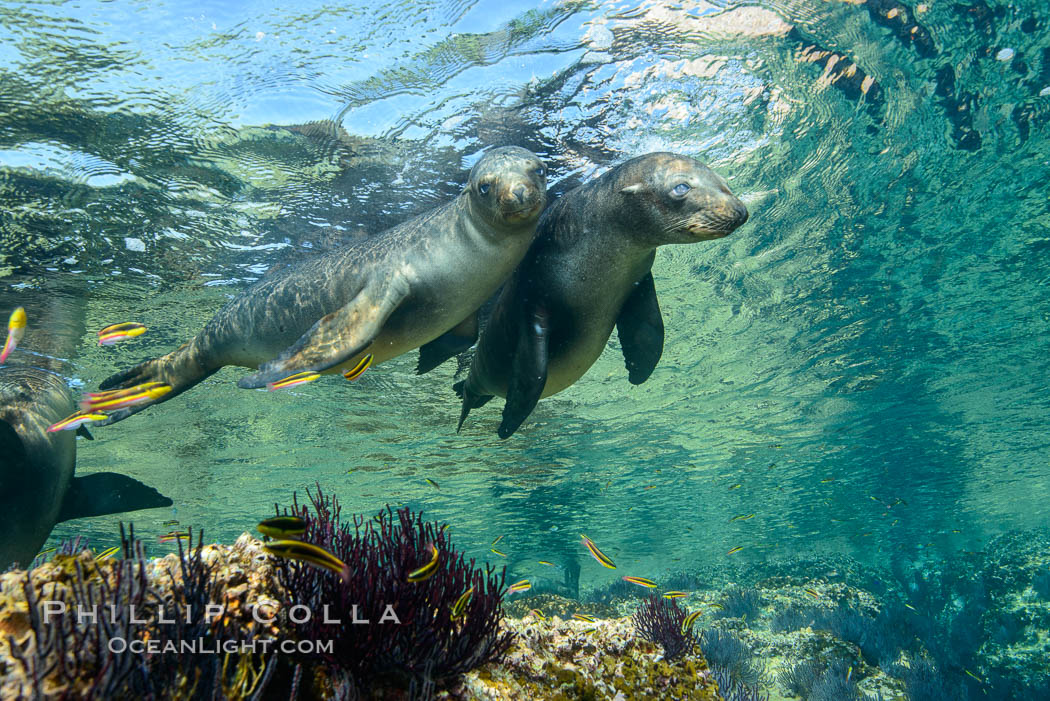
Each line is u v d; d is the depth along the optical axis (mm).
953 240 2871
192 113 1639
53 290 2256
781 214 2508
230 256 2211
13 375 1630
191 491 4625
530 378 1370
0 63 1429
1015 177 2479
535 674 935
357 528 841
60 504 1558
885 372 4199
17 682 544
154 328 2592
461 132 1829
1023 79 1976
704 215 1169
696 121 1965
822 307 3264
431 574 726
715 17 1641
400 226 1402
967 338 3846
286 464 4277
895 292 3250
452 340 1464
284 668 724
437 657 805
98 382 2920
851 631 4211
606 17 1592
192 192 1905
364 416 3564
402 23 1518
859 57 1835
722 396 4148
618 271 1347
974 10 1723
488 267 1247
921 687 3529
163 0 1386
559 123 1873
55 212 1895
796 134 2104
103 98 1557
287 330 1425
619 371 3434
